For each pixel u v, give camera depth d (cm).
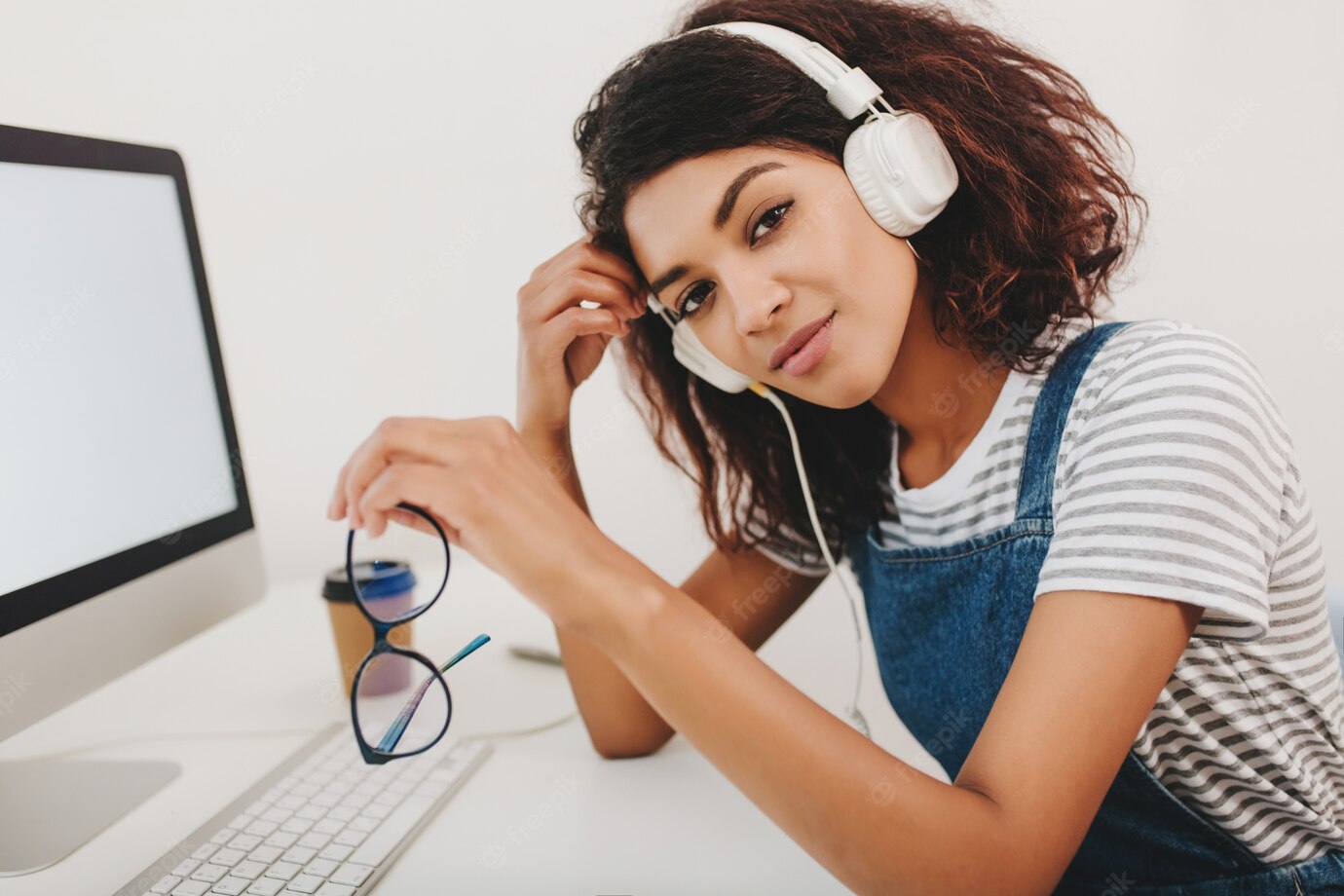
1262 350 147
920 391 84
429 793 80
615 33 147
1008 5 140
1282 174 142
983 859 57
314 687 106
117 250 91
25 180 81
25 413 79
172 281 100
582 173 88
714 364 89
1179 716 70
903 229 74
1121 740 61
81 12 148
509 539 60
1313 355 146
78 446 85
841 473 99
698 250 73
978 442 80
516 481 60
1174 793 75
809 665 159
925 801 58
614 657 61
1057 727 60
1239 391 66
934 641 87
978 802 58
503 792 82
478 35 149
